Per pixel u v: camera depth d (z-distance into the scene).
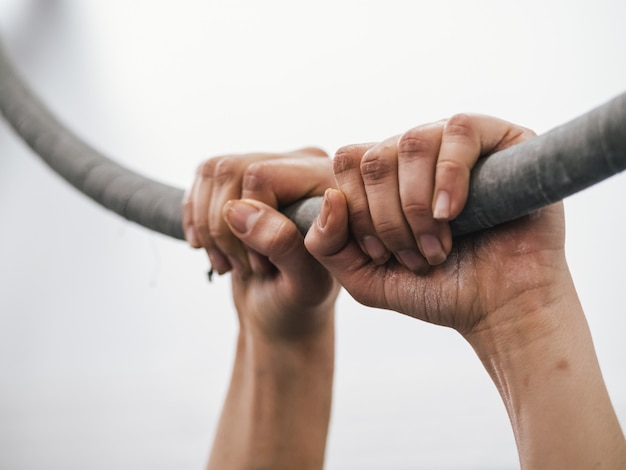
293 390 0.67
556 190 0.40
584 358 0.44
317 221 0.49
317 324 0.66
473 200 0.43
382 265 0.50
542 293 0.45
